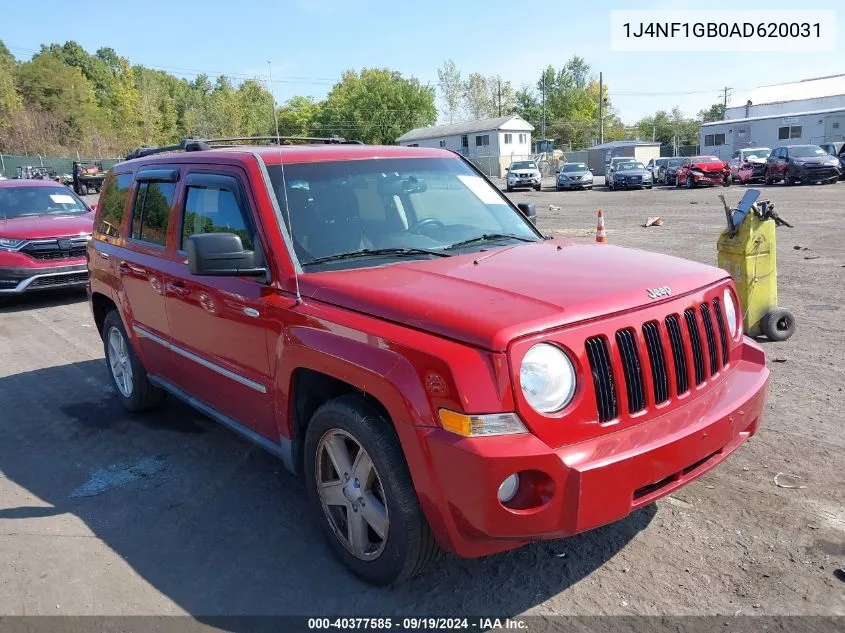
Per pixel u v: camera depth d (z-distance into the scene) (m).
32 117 68.12
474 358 2.63
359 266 3.57
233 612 3.13
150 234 4.91
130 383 5.67
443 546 2.86
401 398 2.76
